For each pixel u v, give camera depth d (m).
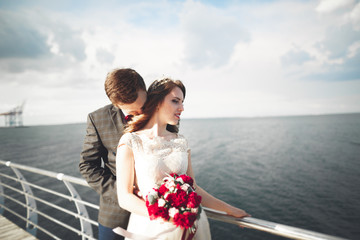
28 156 58.53
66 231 16.67
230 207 1.29
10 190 30.25
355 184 31.31
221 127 185.12
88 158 1.57
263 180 33.75
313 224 20.66
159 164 1.16
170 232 1.10
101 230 1.56
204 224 1.26
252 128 158.00
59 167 42.97
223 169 40.72
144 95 1.31
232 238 17.41
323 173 37.41
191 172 1.41
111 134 1.53
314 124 173.50
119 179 1.16
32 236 2.74
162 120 1.31
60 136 139.50
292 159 48.88
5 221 3.09
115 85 1.22
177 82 1.31
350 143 69.12
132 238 1.17
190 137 103.06
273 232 1.12
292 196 27.20
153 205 1.05
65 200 24.98
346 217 21.75
